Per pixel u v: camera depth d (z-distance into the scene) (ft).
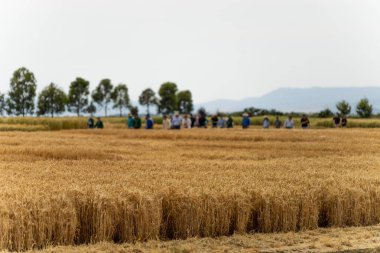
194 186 42.65
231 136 120.47
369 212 45.19
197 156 82.84
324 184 46.39
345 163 65.92
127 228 38.04
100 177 47.32
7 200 35.60
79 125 219.82
